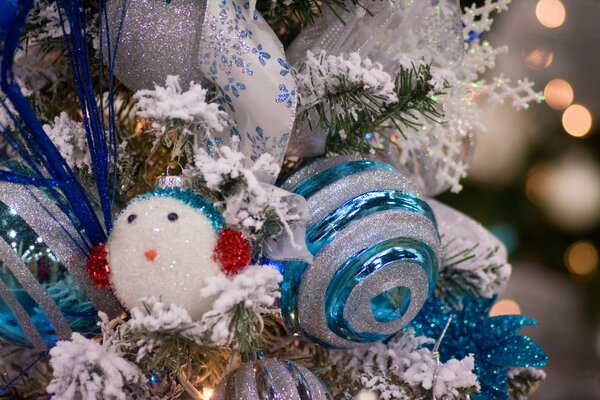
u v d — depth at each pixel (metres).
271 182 0.80
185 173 0.79
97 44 0.84
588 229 1.55
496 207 1.49
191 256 0.76
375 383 0.85
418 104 0.85
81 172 0.83
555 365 1.64
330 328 0.82
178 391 0.84
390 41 0.89
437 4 0.89
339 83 0.82
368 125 0.87
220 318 0.75
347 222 0.81
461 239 0.98
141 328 0.75
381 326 0.83
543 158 1.51
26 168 0.82
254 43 0.80
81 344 0.78
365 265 0.81
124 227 0.77
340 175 0.83
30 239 0.79
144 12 0.80
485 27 0.94
